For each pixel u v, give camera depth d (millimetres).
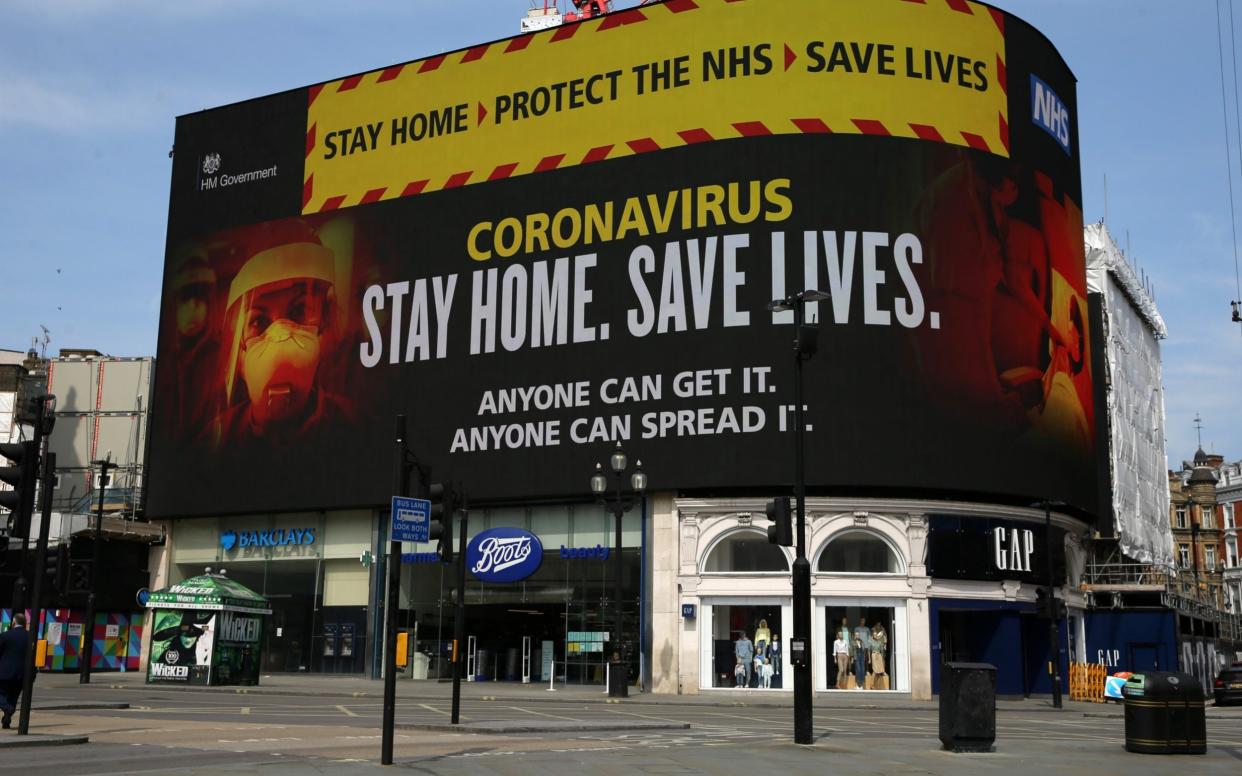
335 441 55625
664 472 48438
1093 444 53812
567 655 49812
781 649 47000
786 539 24219
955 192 49156
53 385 69812
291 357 57438
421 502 18625
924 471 46969
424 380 54156
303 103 59781
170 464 59688
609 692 42781
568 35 53844
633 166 51219
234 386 58719
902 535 47281
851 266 47875
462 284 54156
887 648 46750
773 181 48781
